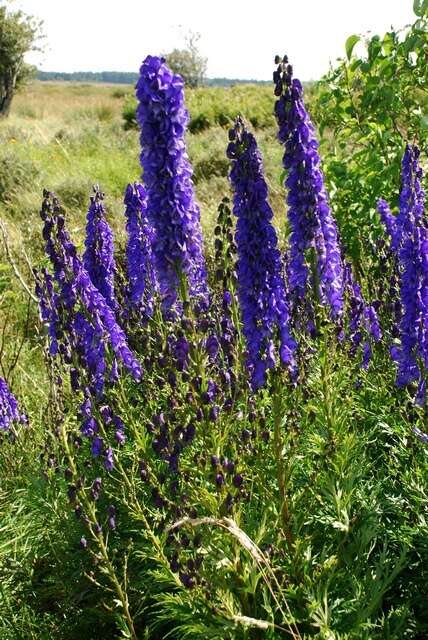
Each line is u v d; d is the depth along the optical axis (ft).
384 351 6.84
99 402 6.39
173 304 5.88
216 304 6.50
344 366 6.72
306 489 6.15
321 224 6.21
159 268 5.77
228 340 5.98
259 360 6.15
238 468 5.96
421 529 6.13
